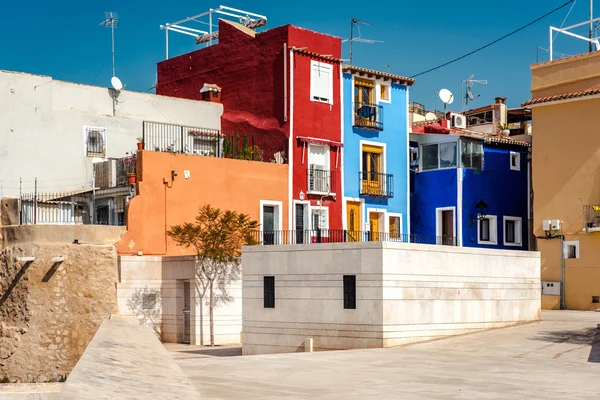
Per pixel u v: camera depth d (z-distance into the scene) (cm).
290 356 2058
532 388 1452
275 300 2550
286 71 4031
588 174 3838
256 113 4178
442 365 1825
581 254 3828
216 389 1384
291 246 2522
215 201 3741
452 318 2522
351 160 4191
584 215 3831
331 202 4100
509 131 4978
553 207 3947
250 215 3838
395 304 2333
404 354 2083
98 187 3828
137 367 1009
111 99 4112
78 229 3362
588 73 3909
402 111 4416
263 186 3891
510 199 4547
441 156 4400
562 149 3941
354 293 2366
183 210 3647
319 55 4112
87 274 3306
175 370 1035
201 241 3266
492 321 2688
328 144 4091
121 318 2077
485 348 2214
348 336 2369
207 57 4506
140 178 3547
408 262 2386
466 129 5009
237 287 3228
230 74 4353
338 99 4172
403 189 4378
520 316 2817
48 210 3600
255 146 4047
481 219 4394
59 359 3259
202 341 3131
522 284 2834
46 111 3834
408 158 4409
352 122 4206
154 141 4112
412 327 2378
